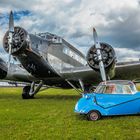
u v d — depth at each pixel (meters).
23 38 14.05
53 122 8.02
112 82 8.95
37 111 10.44
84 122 8.01
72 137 6.21
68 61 17.12
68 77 16.11
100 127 7.27
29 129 7.02
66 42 17.27
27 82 18.66
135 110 8.77
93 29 12.91
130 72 14.48
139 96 8.83
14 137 6.22
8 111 10.40
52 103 13.62
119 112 8.61
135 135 6.34
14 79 18.22
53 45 16.27
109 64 12.96
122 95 8.71
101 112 8.38
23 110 10.73
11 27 14.17
